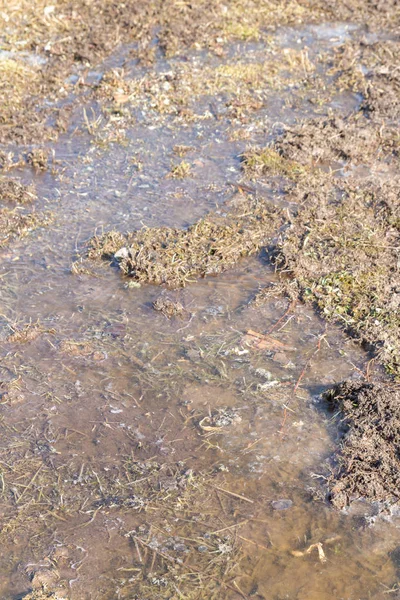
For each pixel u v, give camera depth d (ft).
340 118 8.98
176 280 6.86
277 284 6.75
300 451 5.41
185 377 5.98
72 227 7.57
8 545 4.87
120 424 5.64
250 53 10.46
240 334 6.34
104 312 6.61
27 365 6.12
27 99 9.52
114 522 4.99
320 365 6.04
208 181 8.13
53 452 5.45
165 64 10.22
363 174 8.10
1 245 7.36
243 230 7.38
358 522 4.97
